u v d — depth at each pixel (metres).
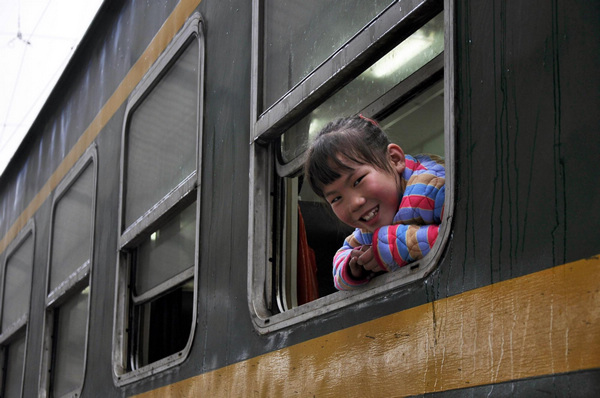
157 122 3.30
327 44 2.07
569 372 1.20
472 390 1.39
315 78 2.05
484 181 1.42
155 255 3.24
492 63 1.44
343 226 2.58
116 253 3.51
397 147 1.69
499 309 1.36
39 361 4.66
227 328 2.41
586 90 1.24
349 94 2.06
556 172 1.27
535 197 1.31
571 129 1.26
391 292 1.66
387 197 1.64
